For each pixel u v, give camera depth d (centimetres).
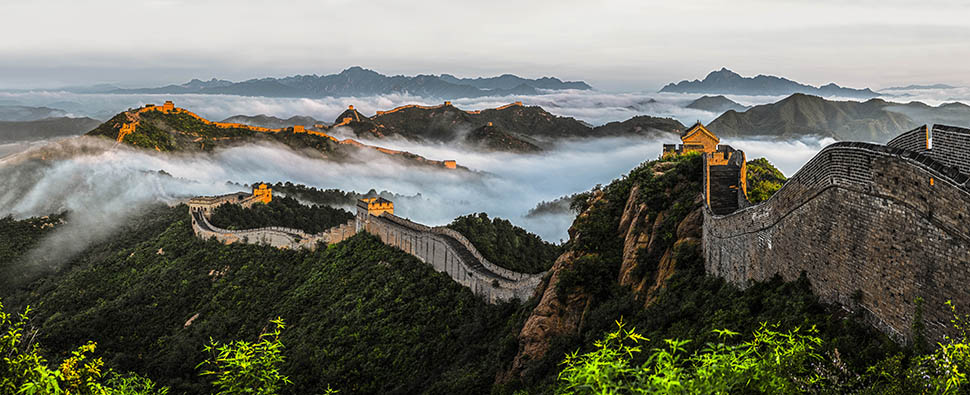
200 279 9425
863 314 2369
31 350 1958
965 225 1933
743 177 4069
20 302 10631
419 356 6072
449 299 6631
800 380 1809
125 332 8462
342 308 7244
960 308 1953
